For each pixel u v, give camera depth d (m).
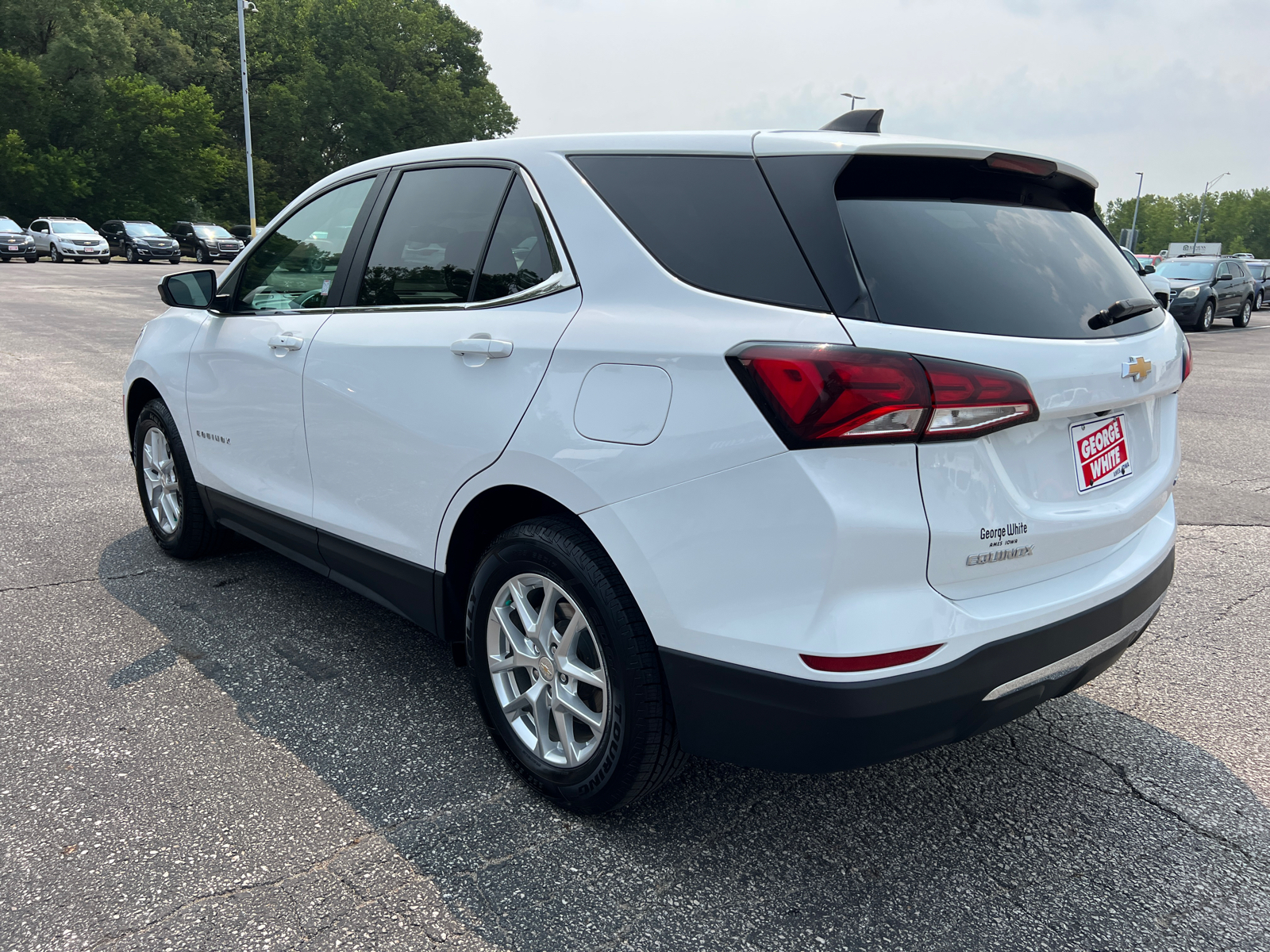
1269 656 3.57
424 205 2.89
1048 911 2.12
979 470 1.95
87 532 4.77
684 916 2.08
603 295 2.26
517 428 2.33
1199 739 2.93
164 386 4.04
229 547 4.52
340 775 2.62
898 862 2.29
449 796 2.53
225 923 2.02
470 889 2.15
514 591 2.45
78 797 2.48
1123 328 2.31
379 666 3.32
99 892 2.11
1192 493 6.14
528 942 1.99
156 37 65.50
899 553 1.85
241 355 3.48
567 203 2.42
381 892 2.13
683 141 2.26
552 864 2.25
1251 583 4.39
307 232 3.39
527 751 2.52
